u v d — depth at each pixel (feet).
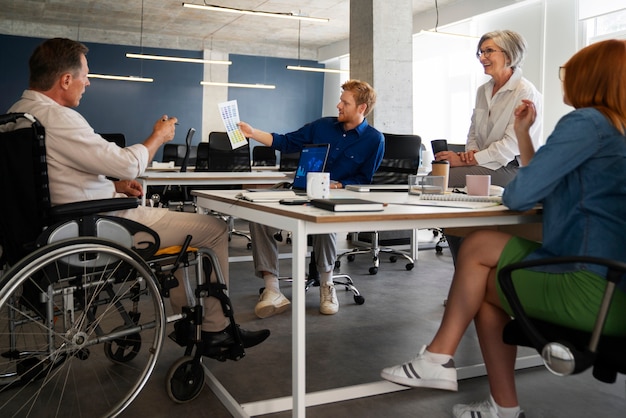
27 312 6.13
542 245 4.88
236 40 47.50
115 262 5.77
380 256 16.92
